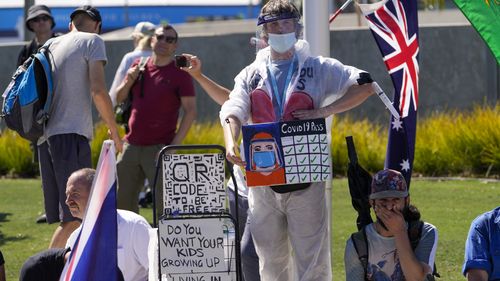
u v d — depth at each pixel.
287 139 10.38
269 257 11.20
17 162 27.19
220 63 32.91
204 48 33.00
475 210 19.34
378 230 9.98
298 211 10.75
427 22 44.81
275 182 10.39
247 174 10.41
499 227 10.23
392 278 9.92
